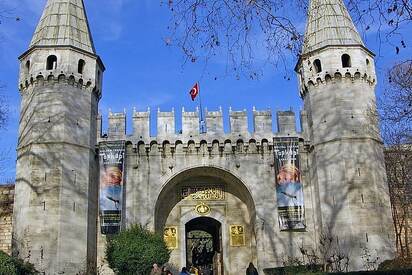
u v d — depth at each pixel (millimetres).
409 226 34938
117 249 28938
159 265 28938
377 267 28359
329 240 30891
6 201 33781
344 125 32719
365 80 34219
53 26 34312
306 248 32875
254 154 34938
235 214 36250
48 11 35375
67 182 30750
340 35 34906
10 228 33250
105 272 31844
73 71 33125
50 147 31141
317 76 34250
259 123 35438
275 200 33906
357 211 30891
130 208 33281
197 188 36688
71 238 29859
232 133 35094
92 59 34500
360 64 34188
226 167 34531
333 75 33844
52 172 30609
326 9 35250
